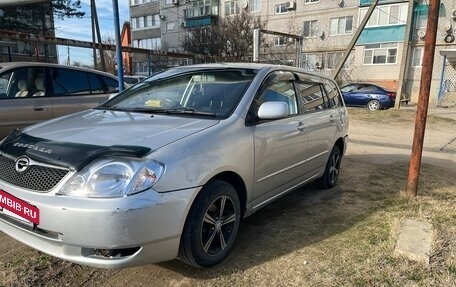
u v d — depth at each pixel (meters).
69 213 2.20
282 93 3.78
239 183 3.07
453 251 3.01
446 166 6.72
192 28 38.34
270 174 3.43
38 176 2.37
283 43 33.75
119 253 2.33
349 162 6.66
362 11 29.28
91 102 6.26
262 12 34.97
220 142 2.78
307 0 32.31
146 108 3.43
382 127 12.40
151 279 2.71
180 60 31.28
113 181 2.25
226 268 2.86
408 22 16.72
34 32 29.69
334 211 4.05
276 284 2.64
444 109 19.94
